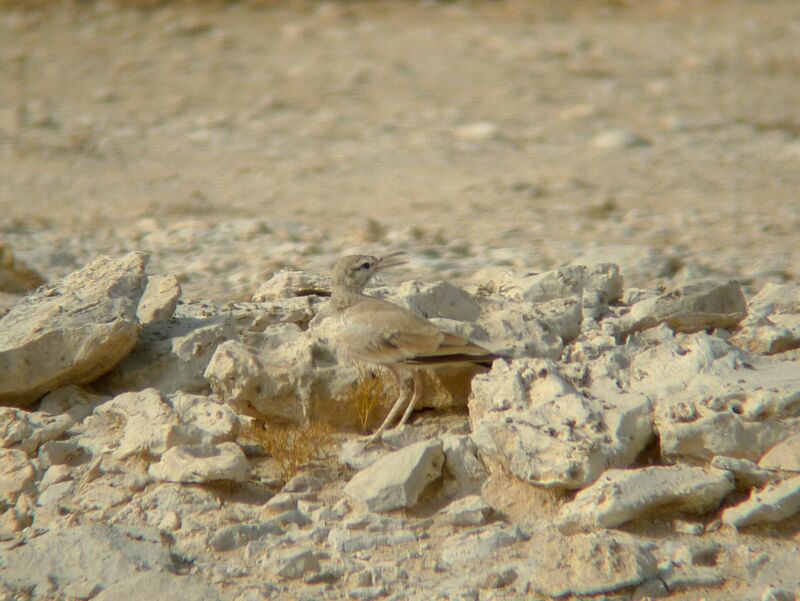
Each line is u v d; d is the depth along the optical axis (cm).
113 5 8925
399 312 1891
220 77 7162
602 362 1903
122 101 6619
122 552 1611
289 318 2277
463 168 5047
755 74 7212
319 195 4562
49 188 4734
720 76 7150
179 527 1694
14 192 4647
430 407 1998
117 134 5862
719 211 4109
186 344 2125
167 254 3475
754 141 5519
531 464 1672
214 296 2884
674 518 1623
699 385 1794
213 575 1577
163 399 1969
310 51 7825
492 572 1530
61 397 2055
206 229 3800
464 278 3041
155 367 2117
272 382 1962
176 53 7762
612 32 8475
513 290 2373
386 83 7000
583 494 1623
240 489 1797
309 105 6494
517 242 3631
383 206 4334
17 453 1888
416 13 9006
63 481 1834
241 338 2134
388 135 5794
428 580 1552
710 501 1619
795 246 3528
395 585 1538
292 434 1933
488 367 1920
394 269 3197
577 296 2327
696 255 3391
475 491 1738
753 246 3550
